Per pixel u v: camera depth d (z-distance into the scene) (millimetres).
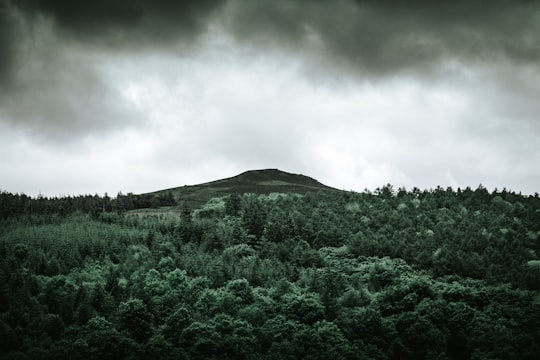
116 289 175625
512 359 143500
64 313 161125
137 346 144625
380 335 157750
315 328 158625
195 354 144750
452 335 159625
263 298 175625
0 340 140500
